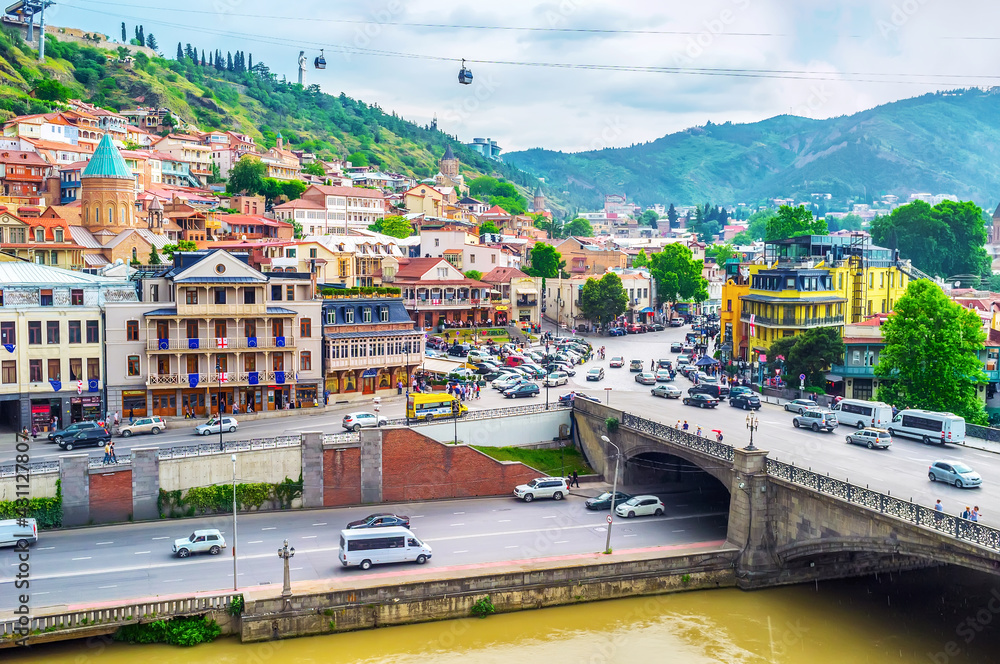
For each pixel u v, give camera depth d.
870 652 57.31
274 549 69.12
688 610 64.25
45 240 143.38
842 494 60.81
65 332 89.38
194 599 57.78
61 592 59.19
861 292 130.62
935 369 94.50
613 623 62.06
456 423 90.38
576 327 185.00
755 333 129.00
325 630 59.47
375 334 104.62
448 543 71.62
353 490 81.81
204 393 95.31
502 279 176.38
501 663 56.16
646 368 134.50
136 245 147.75
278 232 199.38
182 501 75.69
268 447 79.19
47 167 186.88
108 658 55.19
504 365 129.12
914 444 78.88
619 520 78.62
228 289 95.44
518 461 90.12
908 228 192.25
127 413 92.00
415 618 61.47
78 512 72.38
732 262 146.12
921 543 54.41
